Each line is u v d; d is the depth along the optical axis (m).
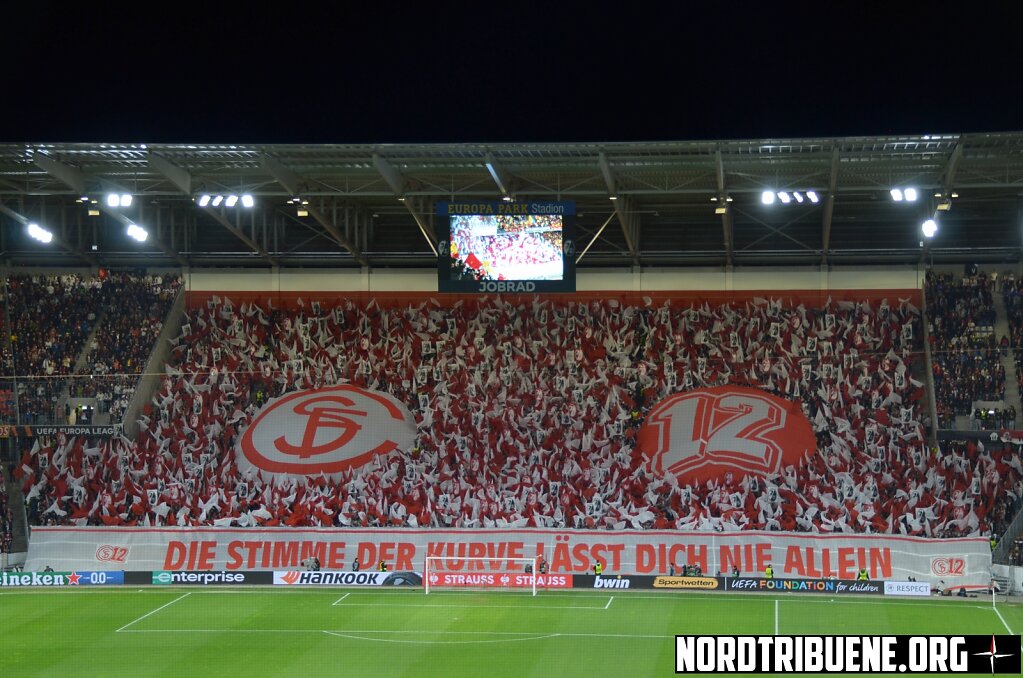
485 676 36.91
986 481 54.25
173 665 38.69
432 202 56.84
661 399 61.38
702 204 57.62
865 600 49.94
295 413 61.88
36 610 48.50
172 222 61.09
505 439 60.16
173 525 56.53
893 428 57.97
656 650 40.25
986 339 60.00
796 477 56.78
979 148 45.28
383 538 55.41
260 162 49.00
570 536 54.75
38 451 59.62
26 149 47.00
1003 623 44.34
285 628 44.56
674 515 55.75
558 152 47.22
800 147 45.72
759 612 47.06
